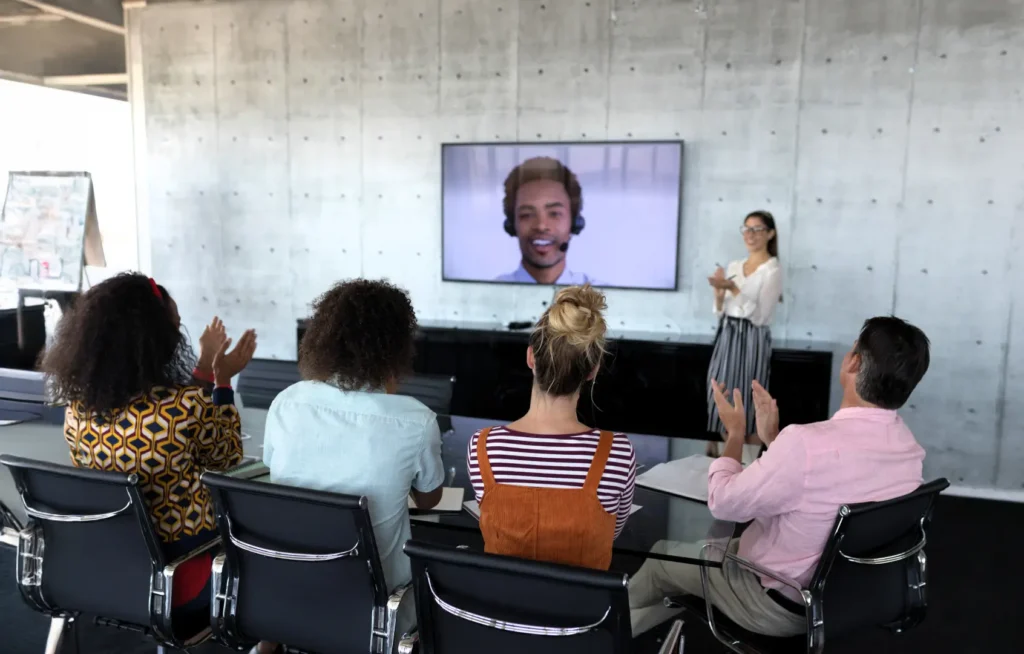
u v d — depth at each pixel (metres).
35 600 1.86
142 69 5.66
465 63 4.91
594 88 4.67
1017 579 3.16
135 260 5.98
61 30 5.63
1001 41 3.97
